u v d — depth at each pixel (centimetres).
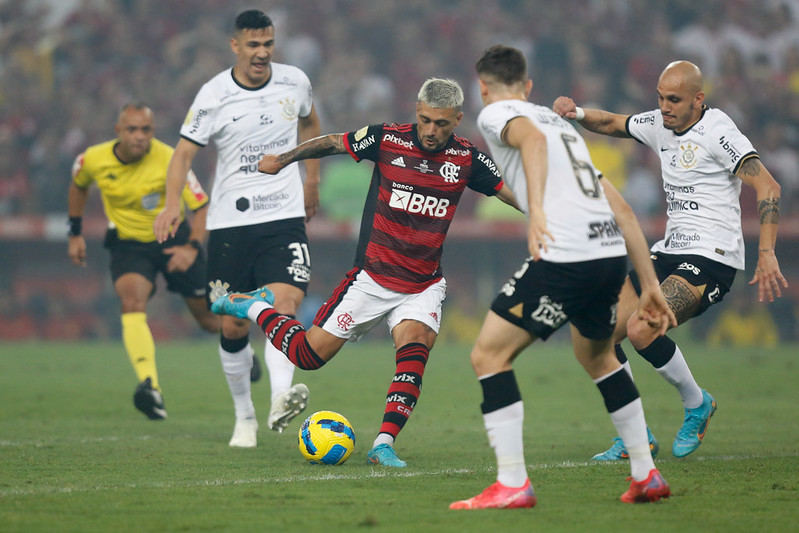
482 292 7025
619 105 8306
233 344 2400
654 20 8869
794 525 1382
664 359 2128
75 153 7269
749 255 7062
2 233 6512
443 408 3319
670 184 2309
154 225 2373
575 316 1559
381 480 1819
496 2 8738
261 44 2427
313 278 6825
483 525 1374
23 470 1969
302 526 1371
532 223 1417
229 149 2467
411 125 2131
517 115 1498
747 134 8081
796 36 9181
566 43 8456
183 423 2928
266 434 2694
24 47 8125
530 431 2736
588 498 1603
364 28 8356
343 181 6888
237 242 2480
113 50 8075
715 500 1583
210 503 1557
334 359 5500
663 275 2298
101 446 2380
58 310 6725
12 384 3988
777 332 7050
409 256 2120
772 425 2847
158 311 6925
